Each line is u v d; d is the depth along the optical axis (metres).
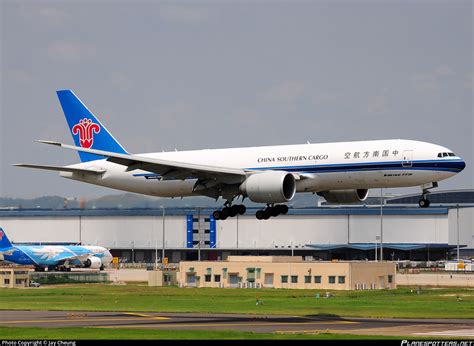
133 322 183.88
